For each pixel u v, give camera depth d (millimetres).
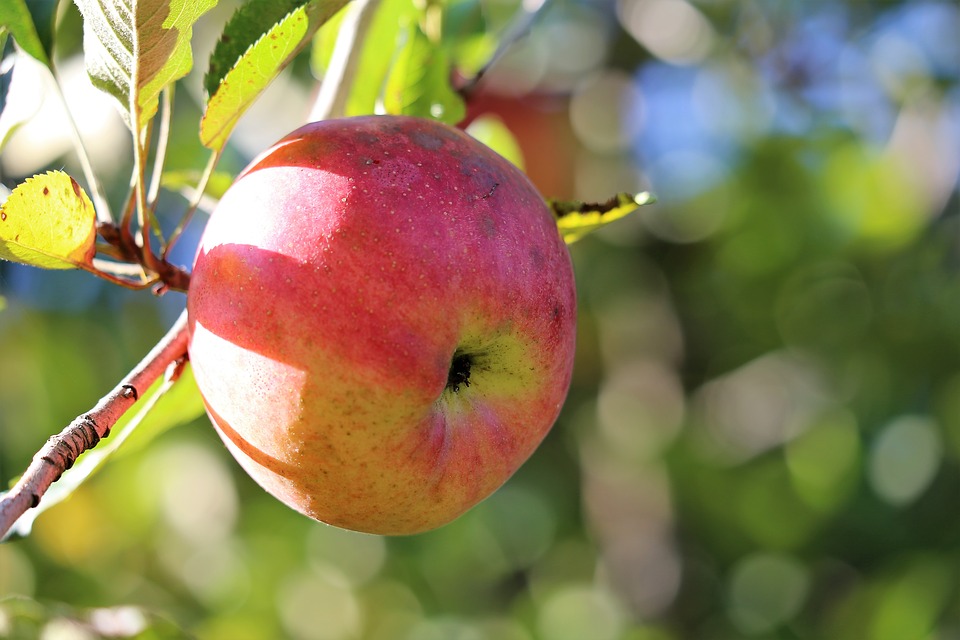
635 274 6547
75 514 6035
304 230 1898
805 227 6289
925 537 6074
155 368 2025
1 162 4027
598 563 6836
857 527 6340
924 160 6035
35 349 5625
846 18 5980
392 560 6805
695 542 6551
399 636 6766
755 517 6543
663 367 6488
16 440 5586
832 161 6141
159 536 6359
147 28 1854
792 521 6504
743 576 6535
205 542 6414
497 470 2223
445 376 1964
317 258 1881
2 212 1854
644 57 6359
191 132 4840
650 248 6578
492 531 6875
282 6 2199
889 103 6125
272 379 1907
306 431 1928
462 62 3682
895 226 6129
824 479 6434
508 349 2115
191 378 2449
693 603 6438
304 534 6586
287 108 5082
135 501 6250
